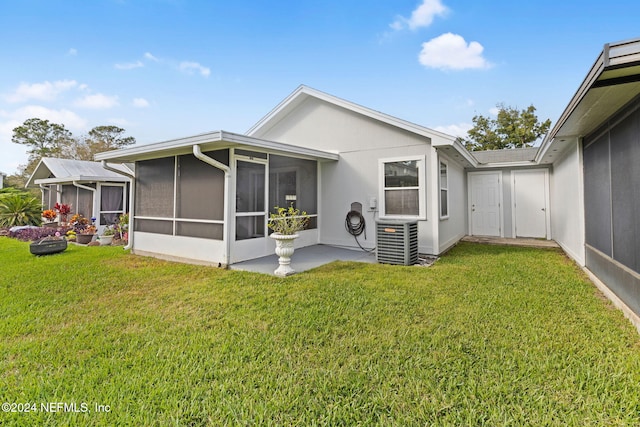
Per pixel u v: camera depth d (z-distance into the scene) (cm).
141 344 259
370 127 721
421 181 654
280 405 181
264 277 475
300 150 637
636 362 223
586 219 510
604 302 356
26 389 197
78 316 324
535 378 204
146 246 689
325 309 336
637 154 305
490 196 1016
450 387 195
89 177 1012
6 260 629
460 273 495
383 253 583
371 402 183
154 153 617
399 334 273
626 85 274
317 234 795
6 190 1416
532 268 530
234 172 560
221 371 216
